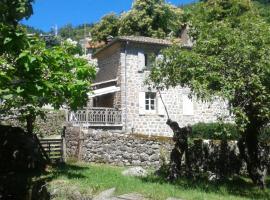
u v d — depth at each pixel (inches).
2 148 617.9
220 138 825.5
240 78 471.8
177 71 513.0
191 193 433.7
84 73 461.7
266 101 484.7
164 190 430.9
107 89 1142.3
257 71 474.6
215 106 1224.8
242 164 730.2
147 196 392.5
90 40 1950.1
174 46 536.7
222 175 685.3
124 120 1136.8
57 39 605.6
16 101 600.7
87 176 517.0
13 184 506.6
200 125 1053.2
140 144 767.1
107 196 401.1
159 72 540.4
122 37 1136.2
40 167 628.7
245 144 587.5
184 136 596.4
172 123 605.3
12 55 402.3
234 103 497.0
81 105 486.3
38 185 474.0
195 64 488.4
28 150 627.5
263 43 480.7
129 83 1152.2
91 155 790.5
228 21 541.3
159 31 1701.5
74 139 805.2
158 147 758.5
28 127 660.1
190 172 633.0
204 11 800.3
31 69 396.2
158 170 649.0
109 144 784.9
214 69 483.8
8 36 393.1
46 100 483.2
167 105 1190.3
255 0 1694.1
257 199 473.4
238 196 480.4
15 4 396.2
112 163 775.1
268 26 500.1
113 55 1204.5
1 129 633.0
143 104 1164.5
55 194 434.0
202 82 478.3
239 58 478.6
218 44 499.2
